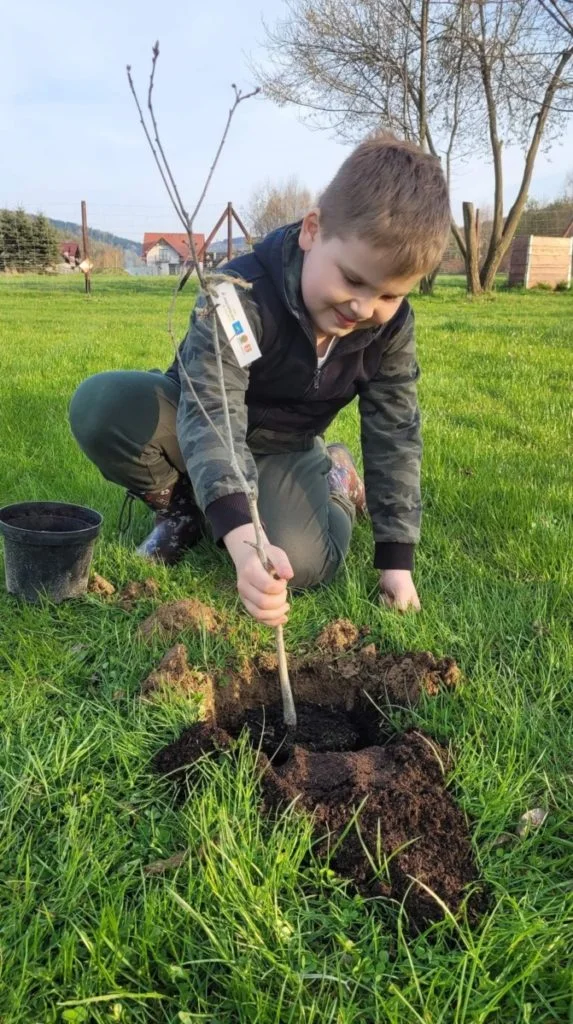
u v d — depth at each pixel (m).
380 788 1.71
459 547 3.09
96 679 2.20
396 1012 1.29
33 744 1.87
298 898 1.53
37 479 3.77
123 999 1.33
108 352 8.42
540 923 1.44
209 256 2.29
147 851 1.62
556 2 10.78
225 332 2.11
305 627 2.46
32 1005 1.32
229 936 1.41
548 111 20.56
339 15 20.98
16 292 24.11
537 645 2.41
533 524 3.18
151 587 2.66
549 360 8.34
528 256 27.98
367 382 2.62
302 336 2.31
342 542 2.82
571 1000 1.37
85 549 2.55
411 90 21.84
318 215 2.02
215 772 1.73
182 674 2.12
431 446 4.44
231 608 2.57
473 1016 1.31
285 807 1.68
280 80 22.25
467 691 2.11
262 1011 1.29
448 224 1.92
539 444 4.64
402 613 2.52
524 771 1.88
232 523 1.90
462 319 14.34
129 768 1.83
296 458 2.78
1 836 1.63
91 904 1.48
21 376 6.59
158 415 2.68
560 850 1.69
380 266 1.88
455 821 1.68
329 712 2.24
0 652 2.27
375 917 1.51
